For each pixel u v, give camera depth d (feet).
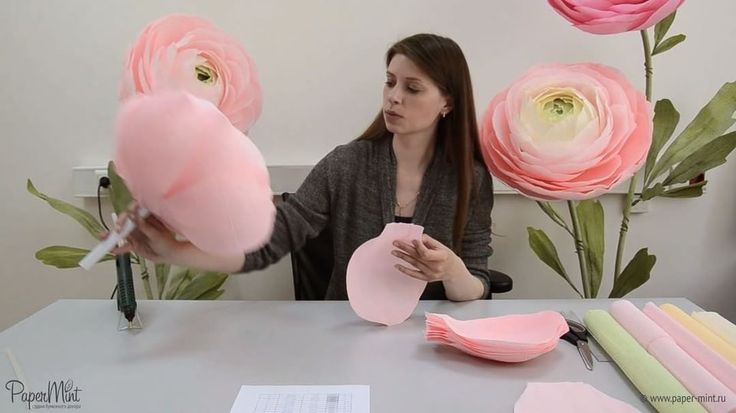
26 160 4.34
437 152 3.45
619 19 2.52
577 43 4.16
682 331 2.26
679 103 4.27
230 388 2.00
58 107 4.25
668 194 3.60
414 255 2.52
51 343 2.38
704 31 4.13
